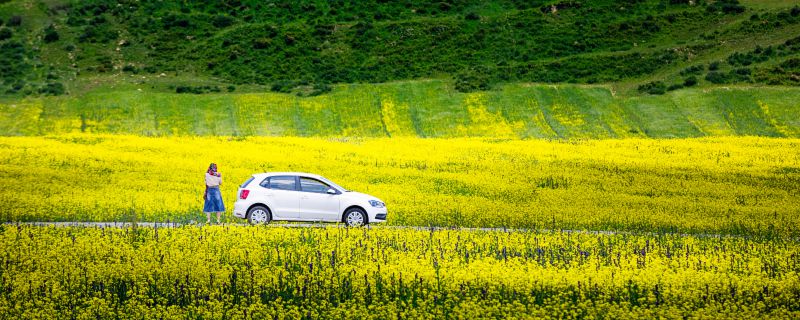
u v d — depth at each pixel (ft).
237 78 353.92
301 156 169.89
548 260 82.69
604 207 121.70
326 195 103.14
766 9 396.57
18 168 143.84
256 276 73.87
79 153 162.09
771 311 67.21
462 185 142.10
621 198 130.72
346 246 87.25
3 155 157.38
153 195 122.93
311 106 285.23
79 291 70.23
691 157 177.37
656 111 277.44
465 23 408.05
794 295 71.00
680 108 277.85
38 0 439.22
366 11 434.71
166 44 398.83
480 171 158.10
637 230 103.45
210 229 94.63
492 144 196.24
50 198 116.98
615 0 427.33
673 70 336.49
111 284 72.23
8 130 257.14
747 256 85.92
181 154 168.66
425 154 179.42
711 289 72.02
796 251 89.51
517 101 289.74
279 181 103.81
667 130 261.44
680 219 111.04
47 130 257.55
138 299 69.21
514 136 258.98
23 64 367.66
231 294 70.13
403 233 95.86
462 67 359.05
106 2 441.68
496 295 70.95
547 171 157.79
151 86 328.49
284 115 277.03
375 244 89.04
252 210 102.06
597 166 164.45
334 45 391.45
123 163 154.10
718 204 127.13
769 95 280.31
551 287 72.74
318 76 354.95
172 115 272.72
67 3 437.58
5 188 125.29
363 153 178.81
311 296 70.44
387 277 75.25
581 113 279.08
